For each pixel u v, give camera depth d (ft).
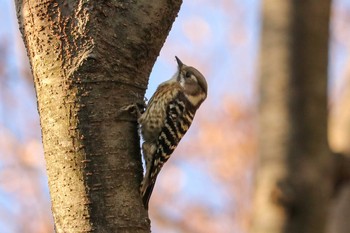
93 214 30.42
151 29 33.04
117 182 30.94
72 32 31.50
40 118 32.07
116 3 32.12
